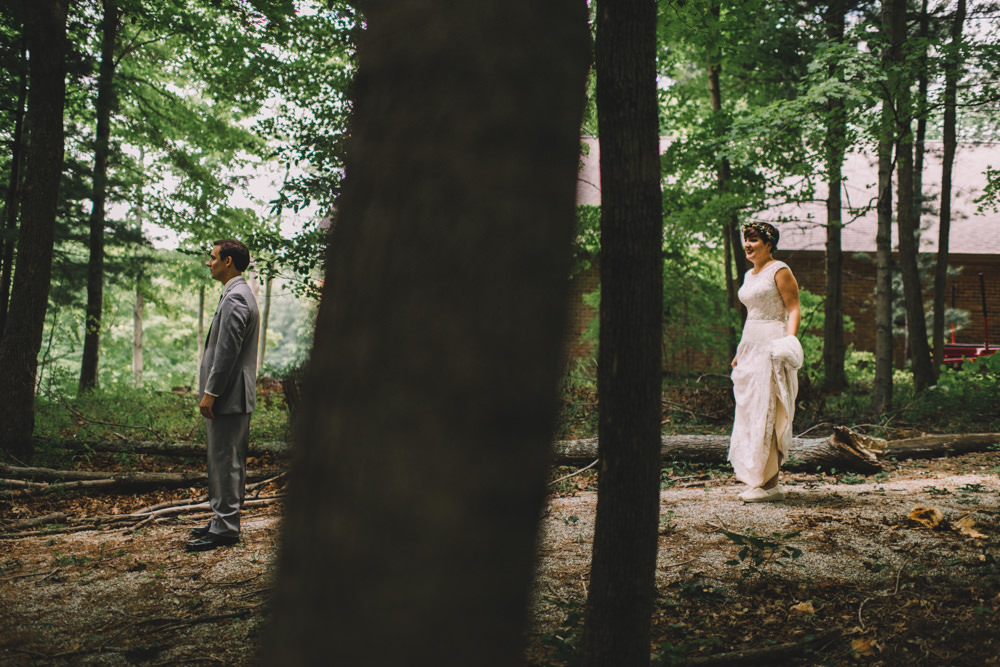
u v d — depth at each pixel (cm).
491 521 65
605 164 181
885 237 974
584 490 593
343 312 72
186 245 1248
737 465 496
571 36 77
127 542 451
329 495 68
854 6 1105
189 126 1288
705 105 1326
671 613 304
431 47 73
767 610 302
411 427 66
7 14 754
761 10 977
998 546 358
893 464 688
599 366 184
